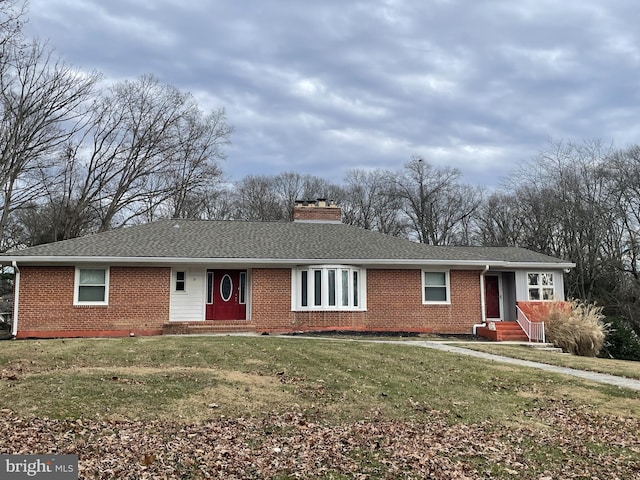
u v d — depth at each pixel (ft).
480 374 38.93
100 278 62.85
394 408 28.71
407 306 69.31
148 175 126.31
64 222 115.03
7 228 119.65
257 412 26.55
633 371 43.14
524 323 68.13
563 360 48.39
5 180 94.79
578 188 121.60
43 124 99.91
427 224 171.63
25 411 24.29
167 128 127.85
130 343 46.50
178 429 23.25
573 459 22.16
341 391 31.68
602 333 66.44
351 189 179.11
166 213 135.64
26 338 59.52
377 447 22.26
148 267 64.08
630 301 111.96
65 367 35.22
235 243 70.08
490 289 81.15
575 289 119.55
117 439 21.45
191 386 30.48
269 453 20.95
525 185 149.69
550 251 134.41
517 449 23.12
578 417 28.91
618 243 118.73
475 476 19.53
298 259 66.39
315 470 19.34
